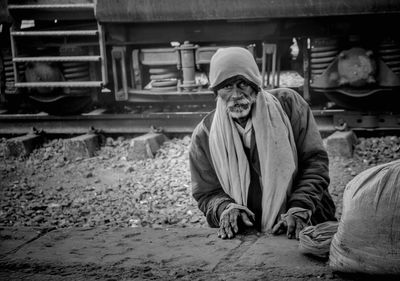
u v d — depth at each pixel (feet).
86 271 9.14
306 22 28.32
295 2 27.17
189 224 21.17
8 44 32.50
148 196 24.26
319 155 12.26
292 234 10.81
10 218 22.72
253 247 9.94
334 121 28.40
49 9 30.48
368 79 27.35
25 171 28.53
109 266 9.30
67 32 30.17
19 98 34.73
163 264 9.29
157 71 30.76
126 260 9.53
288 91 12.46
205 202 12.52
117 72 31.30
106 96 33.58
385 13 26.58
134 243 10.35
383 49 27.55
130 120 30.81
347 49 28.07
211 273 8.80
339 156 26.21
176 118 30.17
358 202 8.25
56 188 25.88
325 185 12.11
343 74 27.71
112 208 23.25
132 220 21.76
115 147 30.37
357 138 28.02
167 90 30.30
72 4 30.14
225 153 11.87
